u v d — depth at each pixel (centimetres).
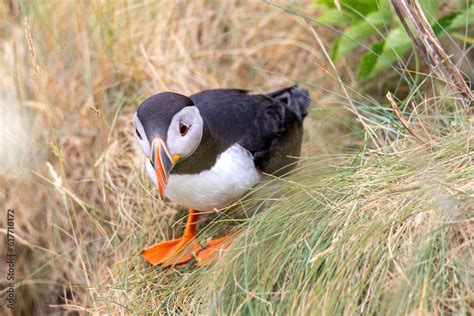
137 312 789
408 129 770
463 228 638
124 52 1120
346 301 637
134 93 1094
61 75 1104
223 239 831
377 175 746
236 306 702
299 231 721
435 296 605
